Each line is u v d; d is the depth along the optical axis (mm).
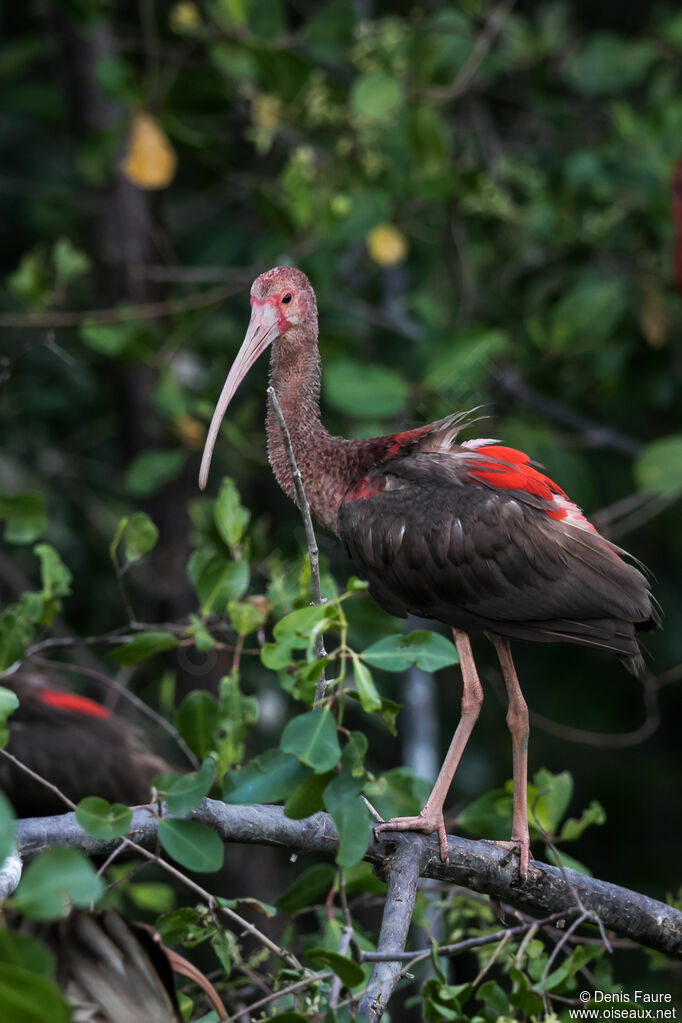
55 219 14359
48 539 12961
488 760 16172
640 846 17188
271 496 14156
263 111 11648
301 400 8102
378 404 10062
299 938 7676
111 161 11883
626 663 7324
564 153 13852
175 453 11250
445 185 11570
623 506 12180
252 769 5566
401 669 5641
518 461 7680
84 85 13070
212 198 14539
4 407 12961
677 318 13172
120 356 10977
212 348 12312
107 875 7973
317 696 5477
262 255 11656
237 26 11508
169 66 11906
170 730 7781
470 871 6480
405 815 7430
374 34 12047
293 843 6230
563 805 7465
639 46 13172
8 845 3848
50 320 10805
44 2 13031
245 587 7492
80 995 4875
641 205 12820
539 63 13445
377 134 11805
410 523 7328
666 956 7234
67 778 8070
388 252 11961
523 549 7199
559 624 7262
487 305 13320
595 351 13156
